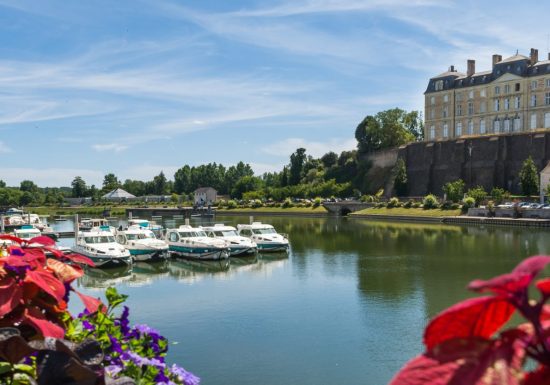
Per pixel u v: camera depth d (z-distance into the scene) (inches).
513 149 3924.7
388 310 976.3
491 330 60.9
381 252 1803.6
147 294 1176.2
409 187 4505.4
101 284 1333.7
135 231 1866.4
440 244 1989.4
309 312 968.9
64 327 155.3
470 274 1347.2
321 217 4010.8
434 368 54.1
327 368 682.8
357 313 954.7
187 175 7795.3
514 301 55.7
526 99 4170.8
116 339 161.0
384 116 5260.8
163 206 6023.6
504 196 3356.3
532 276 52.9
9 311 128.1
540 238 2122.3
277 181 6437.0
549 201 2987.2
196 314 967.6
